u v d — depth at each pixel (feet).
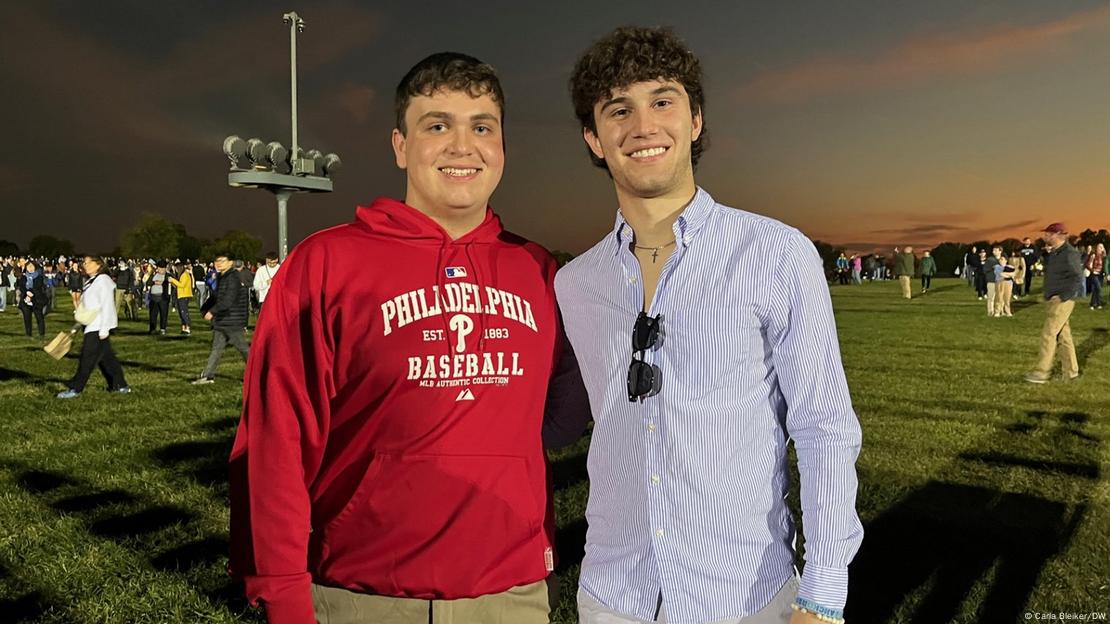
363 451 6.82
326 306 6.74
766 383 6.37
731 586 6.23
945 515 15.76
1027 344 45.70
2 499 17.72
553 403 7.90
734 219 6.42
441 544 6.73
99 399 31.30
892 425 24.09
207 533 15.60
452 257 7.07
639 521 6.43
